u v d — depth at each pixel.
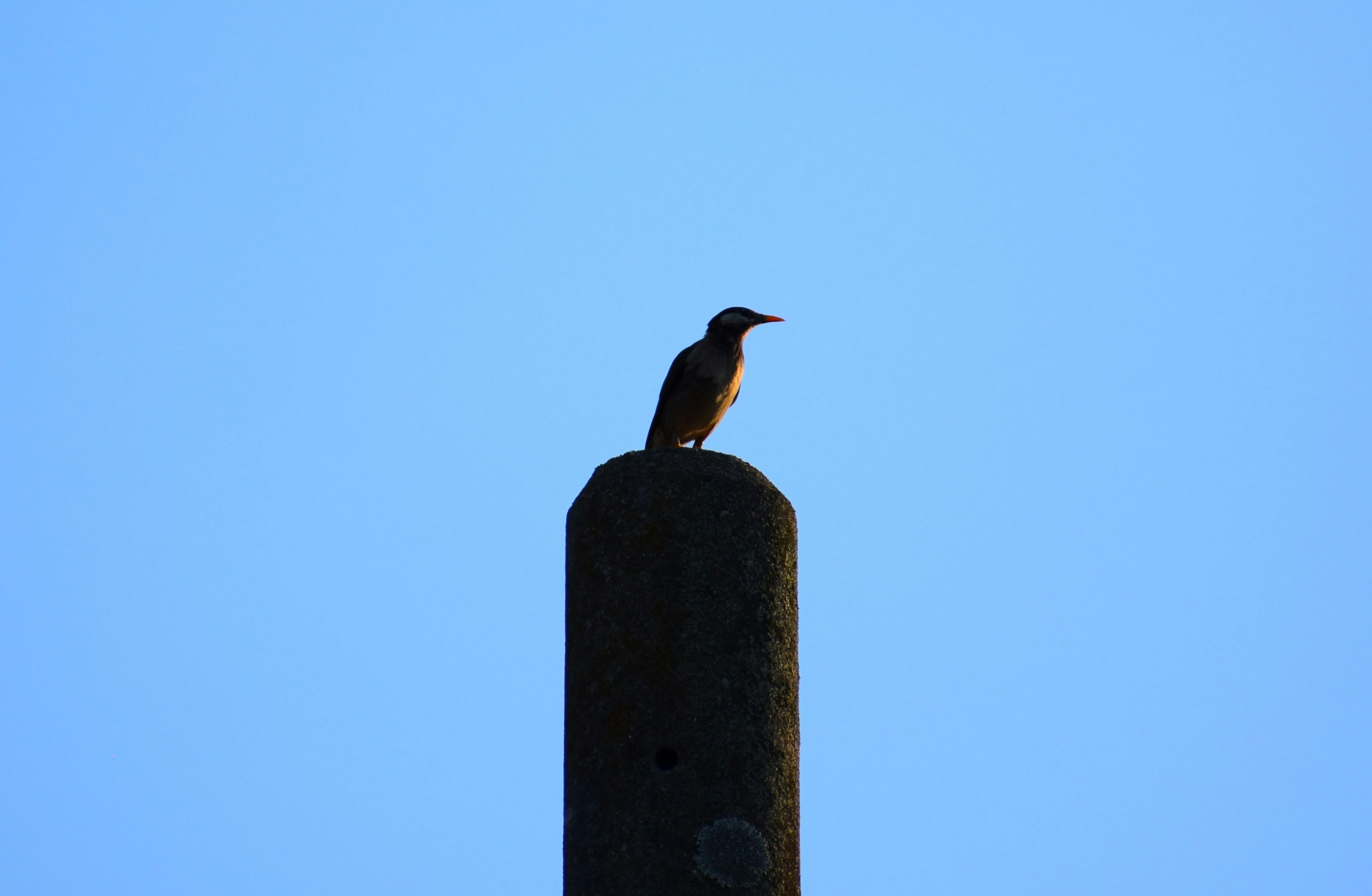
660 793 10.34
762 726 10.68
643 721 10.58
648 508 11.19
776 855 10.36
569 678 11.17
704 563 11.00
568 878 10.52
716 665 10.71
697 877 10.10
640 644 10.79
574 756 10.82
